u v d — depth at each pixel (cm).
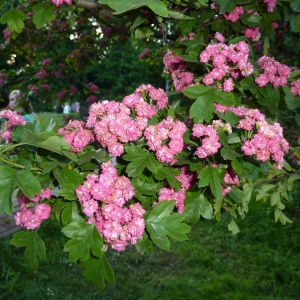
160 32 419
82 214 204
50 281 561
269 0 303
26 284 540
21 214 210
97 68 2073
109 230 187
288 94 271
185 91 228
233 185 245
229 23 317
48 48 707
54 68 742
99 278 193
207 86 234
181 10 333
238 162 213
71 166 209
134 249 673
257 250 679
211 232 751
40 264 605
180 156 230
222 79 252
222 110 238
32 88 754
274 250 670
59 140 184
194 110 226
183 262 629
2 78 742
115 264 621
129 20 319
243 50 251
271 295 537
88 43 723
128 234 191
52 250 648
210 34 342
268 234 723
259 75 265
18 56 766
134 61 2061
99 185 187
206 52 247
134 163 200
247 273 603
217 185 212
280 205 300
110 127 200
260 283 566
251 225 776
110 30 661
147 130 203
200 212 232
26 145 214
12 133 217
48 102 796
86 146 218
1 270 564
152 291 532
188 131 230
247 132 226
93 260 194
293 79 294
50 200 213
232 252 675
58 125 238
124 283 565
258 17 308
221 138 216
